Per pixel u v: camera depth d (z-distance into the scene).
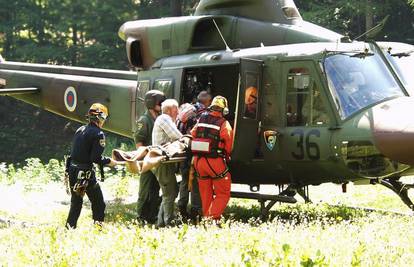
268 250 26.48
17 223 44.09
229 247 28.47
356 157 40.50
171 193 42.09
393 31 136.25
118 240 29.92
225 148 41.06
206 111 41.59
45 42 156.00
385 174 40.34
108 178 68.88
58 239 31.53
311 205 51.28
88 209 52.78
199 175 41.34
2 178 70.69
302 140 42.47
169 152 40.66
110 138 133.25
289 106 43.38
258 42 48.94
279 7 49.81
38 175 72.00
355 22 141.12
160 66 51.22
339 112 41.31
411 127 38.59
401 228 33.97
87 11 150.62
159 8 150.75
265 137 44.12
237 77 51.25
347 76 42.09
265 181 46.00
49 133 149.62
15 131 148.75
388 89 42.12
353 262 24.91
